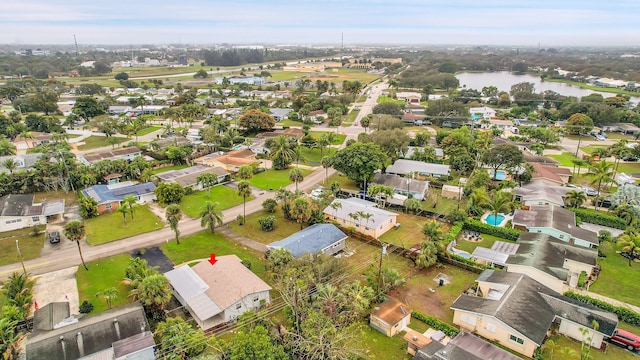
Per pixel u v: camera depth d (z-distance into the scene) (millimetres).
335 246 65438
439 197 91000
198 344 40250
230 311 48156
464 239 71188
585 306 47344
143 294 46938
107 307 50938
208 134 129500
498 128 158625
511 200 82812
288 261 53562
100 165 98375
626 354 43719
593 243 65250
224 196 90938
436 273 59875
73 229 56469
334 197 89125
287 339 40719
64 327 42812
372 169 88938
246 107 187625
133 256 63875
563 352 40938
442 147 122812
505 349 44031
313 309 43094
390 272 54156
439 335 45344
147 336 41625
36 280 56406
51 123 150000
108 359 39594
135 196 85250
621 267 61812
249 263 59594
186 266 56312
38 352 39250
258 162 115000
